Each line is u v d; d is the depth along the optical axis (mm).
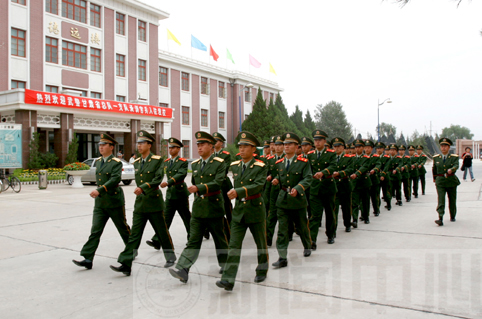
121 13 27766
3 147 14984
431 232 6781
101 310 3652
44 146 24516
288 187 5137
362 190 7863
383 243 6078
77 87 24688
